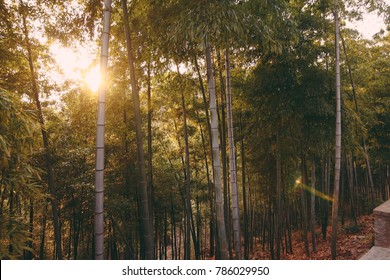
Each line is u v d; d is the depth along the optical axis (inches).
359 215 465.1
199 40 151.6
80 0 228.8
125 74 262.1
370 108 371.2
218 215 176.4
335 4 245.0
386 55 379.9
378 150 403.2
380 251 86.6
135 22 222.2
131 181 333.1
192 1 160.4
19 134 141.0
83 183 284.2
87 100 303.4
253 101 297.6
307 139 283.4
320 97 262.5
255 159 353.7
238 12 159.0
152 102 338.0
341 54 308.2
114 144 330.3
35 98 243.4
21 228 151.6
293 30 201.0
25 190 158.4
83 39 238.5
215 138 176.6
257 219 583.5
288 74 262.5
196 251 445.7
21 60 249.6
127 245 363.6
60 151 284.7
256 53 268.2
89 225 377.4
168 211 482.9
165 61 203.2
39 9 232.7
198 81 311.0
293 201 480.1
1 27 229.3
